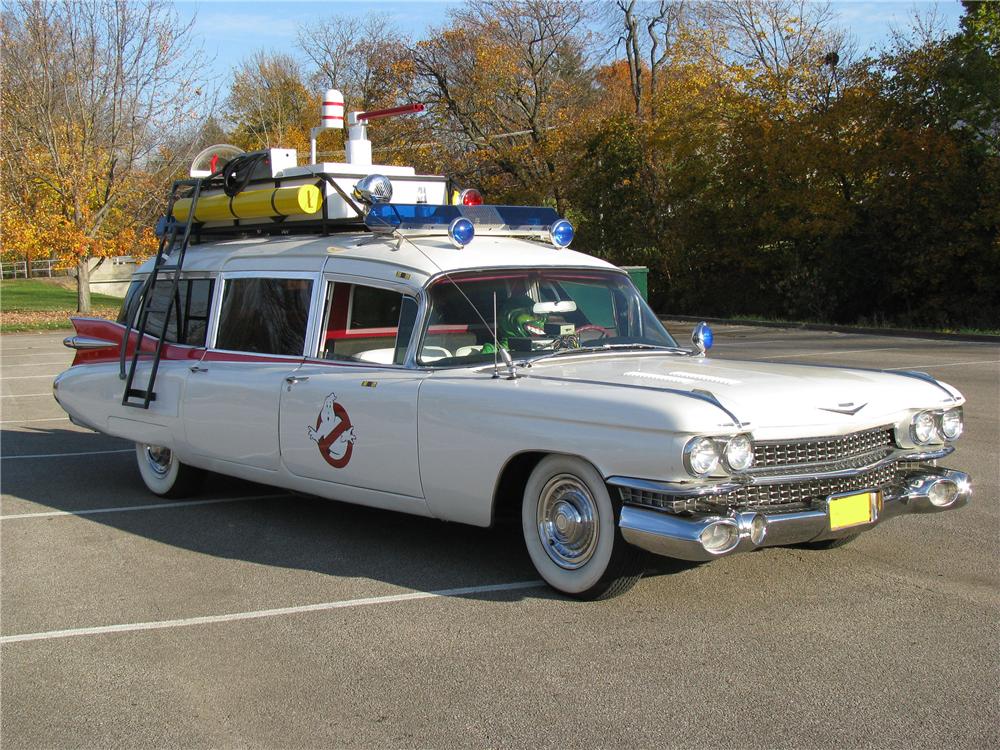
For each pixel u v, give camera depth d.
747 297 34.06
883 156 28.50
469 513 5.41
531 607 5.09
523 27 40.44
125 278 51.38
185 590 5.64
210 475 8.94
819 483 4.85
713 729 3.72
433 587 5.49
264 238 7.22
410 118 41.12
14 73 33.78
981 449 8.98
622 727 3.77
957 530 6.34
